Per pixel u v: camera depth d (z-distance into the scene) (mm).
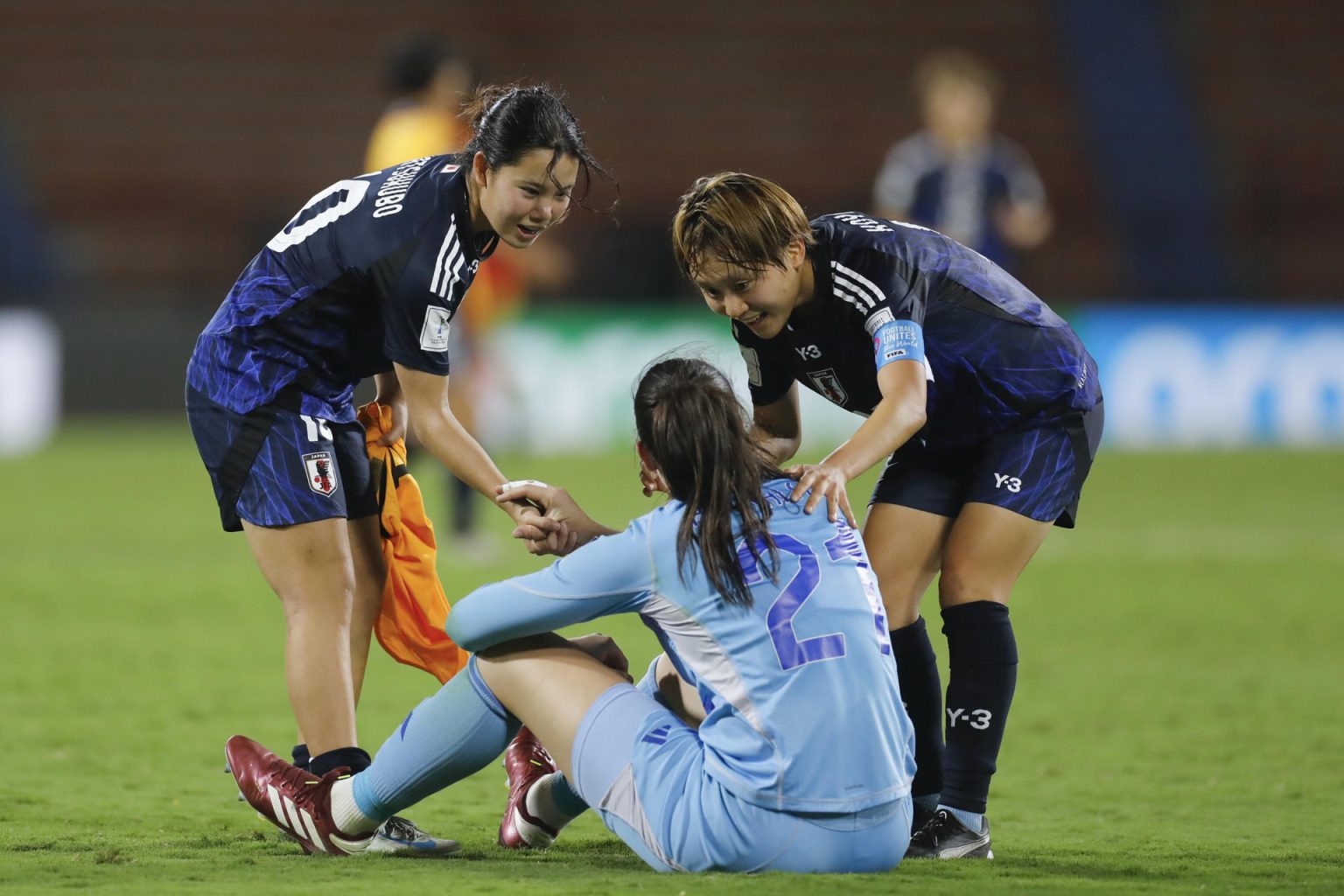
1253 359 55188
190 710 17750
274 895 9328
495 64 69938
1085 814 13383
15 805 13031
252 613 24547
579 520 11117
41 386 53812
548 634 10469
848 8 71875
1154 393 54875
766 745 9633
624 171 67625
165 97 67625
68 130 66438
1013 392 12008
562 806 11367
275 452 11891
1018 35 71562
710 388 9945
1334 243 66750
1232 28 71812
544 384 52781
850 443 10508
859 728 9672
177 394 56062
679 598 9852
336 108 68375
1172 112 69688
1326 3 72312
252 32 69125
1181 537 34031
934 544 12148
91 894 9367
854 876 9703
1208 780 14781
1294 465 48875
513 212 11281
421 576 13164
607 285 60031
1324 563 30547
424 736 10633
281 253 12031
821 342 11781
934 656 12305
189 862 10641
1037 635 23344
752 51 70938
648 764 9945
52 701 18062
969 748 11555
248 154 67062
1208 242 66750
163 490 40406
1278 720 17719
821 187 68312
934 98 37844
